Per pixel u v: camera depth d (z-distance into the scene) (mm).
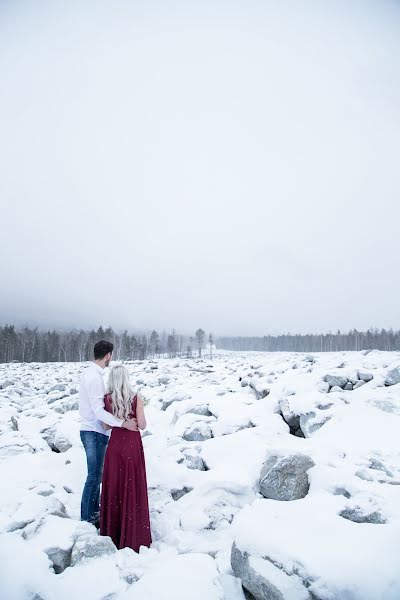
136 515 4043
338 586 2773
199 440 7789
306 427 7730
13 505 4699
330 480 4645
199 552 3773
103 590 3090
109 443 4246
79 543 3615
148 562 3623
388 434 6727
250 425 8156
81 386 4699
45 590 3043
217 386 13648
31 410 12508
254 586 3053
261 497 5027
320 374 11094
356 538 3223
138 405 4305
